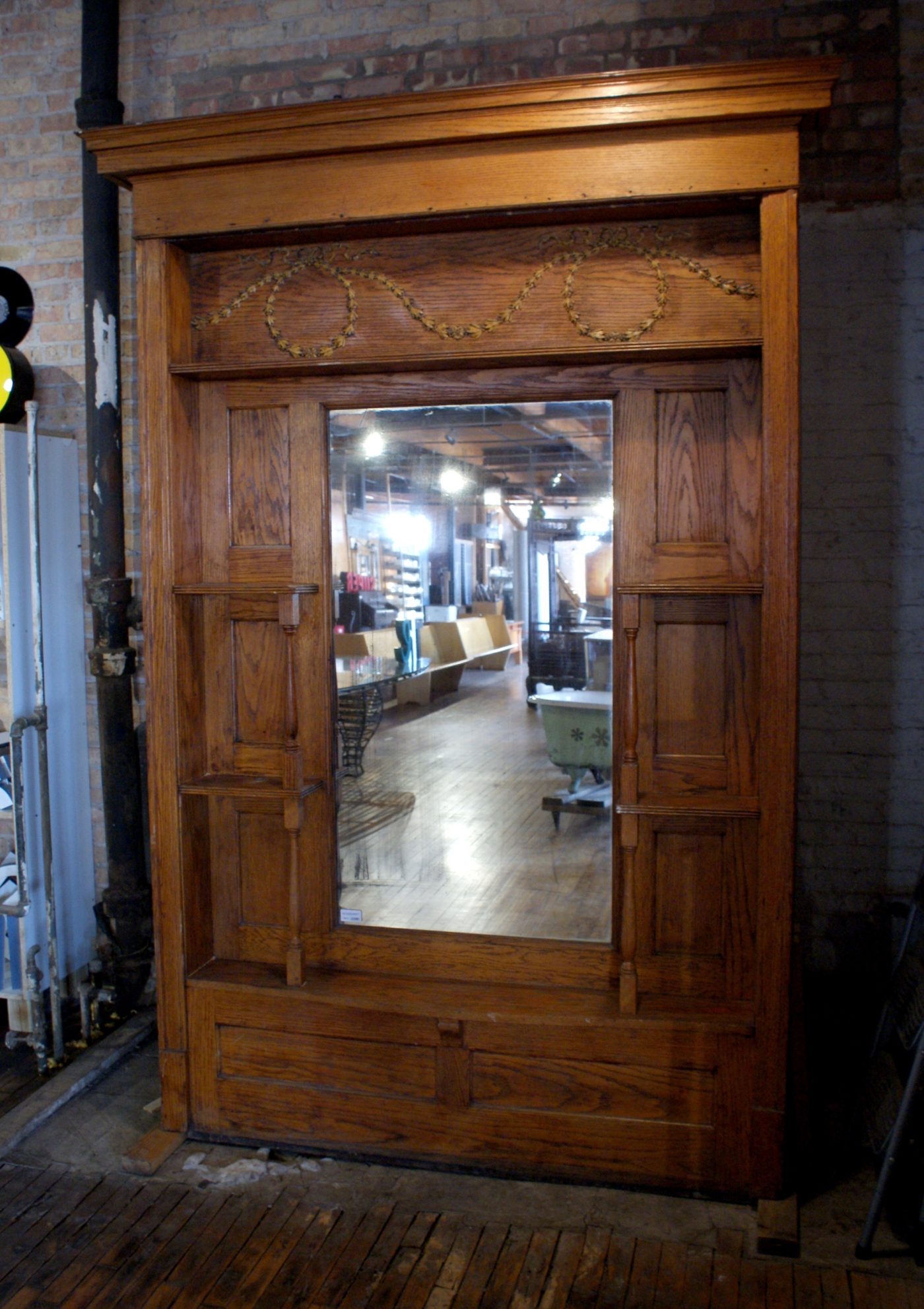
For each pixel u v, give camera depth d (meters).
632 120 2.16
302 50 3.19
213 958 2.71
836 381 2.97
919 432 2.94
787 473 2.16
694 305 2.32
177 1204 2.35
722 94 2.12
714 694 2.40
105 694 3.19
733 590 2.21
